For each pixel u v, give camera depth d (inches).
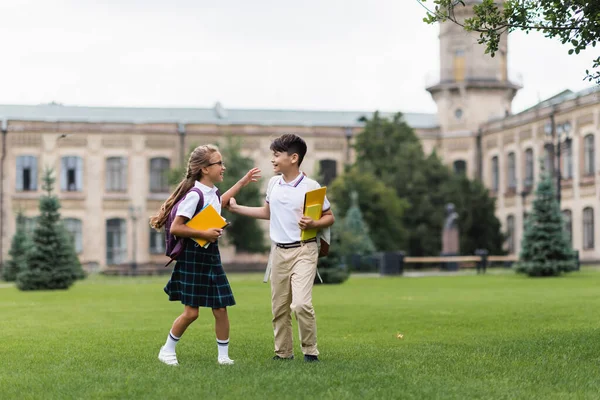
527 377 372.2
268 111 2984.7
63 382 358.0
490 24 490.3
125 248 2672.2
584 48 475.8
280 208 419.2
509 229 2588.6
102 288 1392.7
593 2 461.7
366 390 334.3
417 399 321.4
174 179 2519.7
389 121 2620.6
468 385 349.4
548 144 2145.7
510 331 577.3
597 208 2165.4
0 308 864.3
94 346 490.0
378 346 493.4
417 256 2411.4
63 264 1384.1
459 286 1301.7
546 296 988.6
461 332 577.3
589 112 2199.8
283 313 424.5
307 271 413.4
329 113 3006.9
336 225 1473.9
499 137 2637.8
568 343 489.1
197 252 401.1
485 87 2743.6
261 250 2503.7
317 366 394.9
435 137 2785.4
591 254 2188.7
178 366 398.6
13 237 2011.6
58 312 793.6
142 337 541.3
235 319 682.2
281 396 323.6
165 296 1094.4
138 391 336.2
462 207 2354.8
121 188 2684.5
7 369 400.8
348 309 800.3
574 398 326.0
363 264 2073.1
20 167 2618.1
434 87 2768.2
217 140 2719.0
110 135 2672.2
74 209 2645.2
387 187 2431.1
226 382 352.2
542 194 1663.4
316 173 2208.4
